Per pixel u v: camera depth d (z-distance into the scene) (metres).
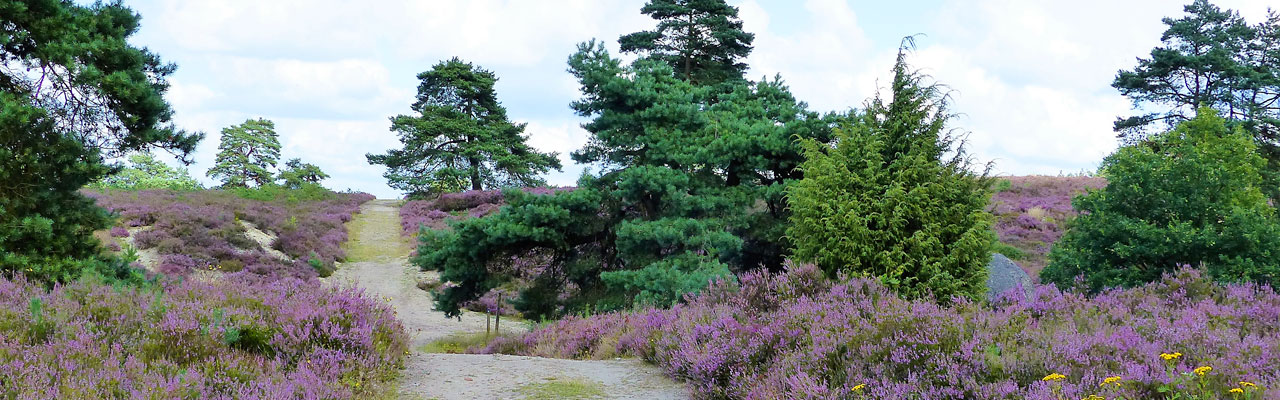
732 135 18.86
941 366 5.72
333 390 6.05
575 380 7.82
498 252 19.05
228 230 29.17
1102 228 15.70
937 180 10.98
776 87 24.59
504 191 18.94
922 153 10.94
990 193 11.16
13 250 11.48
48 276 11.15
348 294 8.44
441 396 6.98
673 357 8.17
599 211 19.62
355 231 38.75
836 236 10.91
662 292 15.52
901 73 11.62
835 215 10.92
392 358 7.71
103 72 12.88
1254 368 5.21
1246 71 37.53
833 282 9.74
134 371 5.32
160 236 26.88
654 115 19.30
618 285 17.78
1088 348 5.74
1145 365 5.17
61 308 6.68
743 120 20.84
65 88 12.86
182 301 7.56
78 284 7.77
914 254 10.62
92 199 13.37
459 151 51.19
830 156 11.89
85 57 12.49
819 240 11.29
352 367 6.86
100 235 25.61
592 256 19.58
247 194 41.25
